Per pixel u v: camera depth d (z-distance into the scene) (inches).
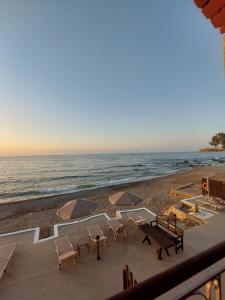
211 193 450.3
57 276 213.3
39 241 295.4
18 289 195.8
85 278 208.4
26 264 237.3
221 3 68.0
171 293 163.3
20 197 1007.0
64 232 331.0
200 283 48.4
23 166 2856.8
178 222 383.2
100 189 1077.8
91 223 364.8
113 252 256.4
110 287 195.0
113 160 3914.9
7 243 301.9
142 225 295.0
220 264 176.6
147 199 709.3
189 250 254.2
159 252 237.3
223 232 300.8
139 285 27.6
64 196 933.2
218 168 1724.9
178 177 1322.6
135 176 1665.8
